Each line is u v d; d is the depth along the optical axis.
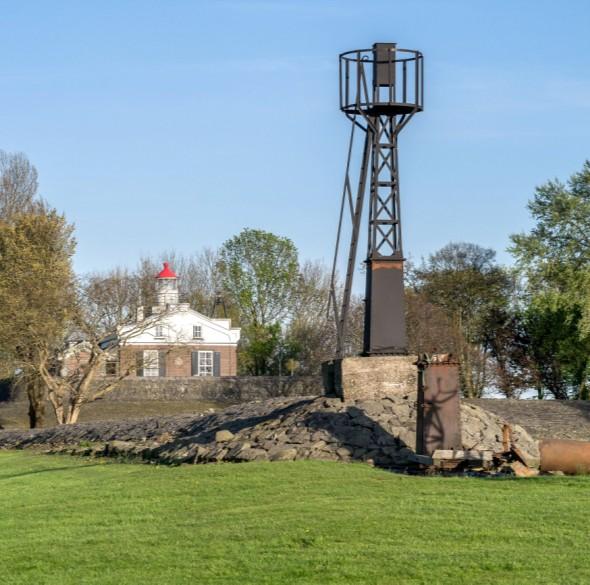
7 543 19.53
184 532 19.33
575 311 74.19
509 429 27.91
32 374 64.56
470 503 20.42
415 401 30.39
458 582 15.52
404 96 31.20
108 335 65.81
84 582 16.53
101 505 22.73
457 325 86.75
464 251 96.62
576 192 76.50
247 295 107.75
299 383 82.94
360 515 19.69
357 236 32.34
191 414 44.03
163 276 97.56
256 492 22.73
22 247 66.50
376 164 31.28
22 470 33.28
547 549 17.08
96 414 76.06
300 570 16.36
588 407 56.97
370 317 31.23
